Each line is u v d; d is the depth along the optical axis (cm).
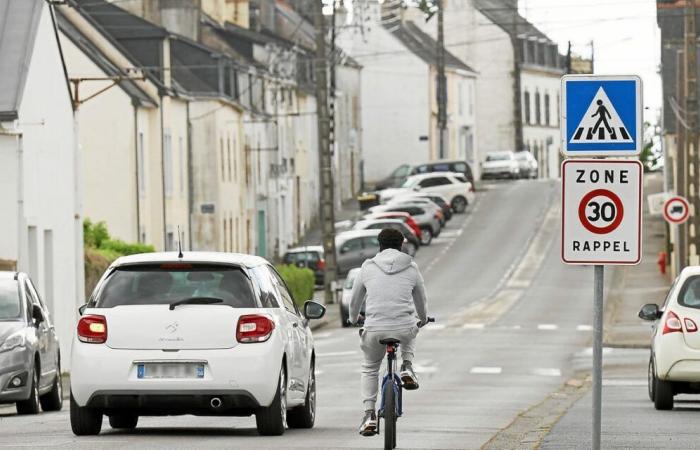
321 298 15688
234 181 17675
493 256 18200
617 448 3747
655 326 5475
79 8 14812
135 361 3906
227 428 4400
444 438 4128
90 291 10725
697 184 11462
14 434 4234
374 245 16950
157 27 15362
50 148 9456
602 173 2888
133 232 14125
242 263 4022
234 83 17712
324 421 4806
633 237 2880
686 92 11538
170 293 3956
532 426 4594
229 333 3928
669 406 5259
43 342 5672
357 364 8938
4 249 8531
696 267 5388
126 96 14088
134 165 14125
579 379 7819
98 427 4062
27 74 8794
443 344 10562
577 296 14662
